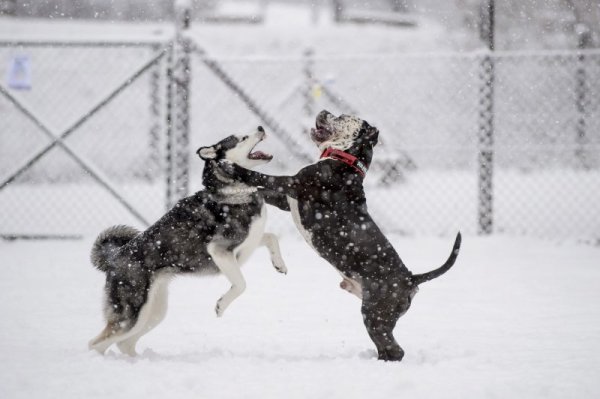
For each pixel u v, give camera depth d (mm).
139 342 7285
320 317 8188
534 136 19234
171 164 13414
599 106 18688
